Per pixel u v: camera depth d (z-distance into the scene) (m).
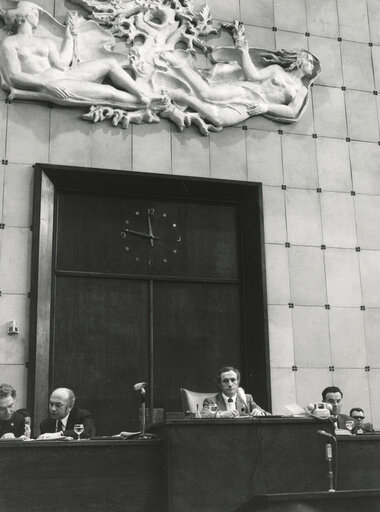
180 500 6.79
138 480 6.94
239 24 12.91
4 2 11.94
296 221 12.50
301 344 12.00
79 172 11.59
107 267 11.89
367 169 13.06
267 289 12.05
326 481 7.16
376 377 12.18
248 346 12.13
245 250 12.50
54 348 11.38
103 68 11.88
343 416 10.23
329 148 12.97
